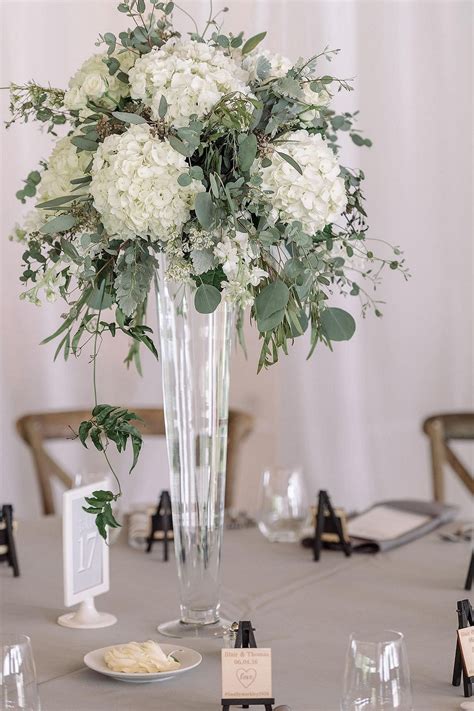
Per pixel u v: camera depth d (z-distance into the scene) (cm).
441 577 199
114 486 381
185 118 141
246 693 127
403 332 379
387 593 187
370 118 369
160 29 156
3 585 197
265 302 147
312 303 158
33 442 301
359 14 364
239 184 140
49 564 213
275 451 388
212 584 163
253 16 342
